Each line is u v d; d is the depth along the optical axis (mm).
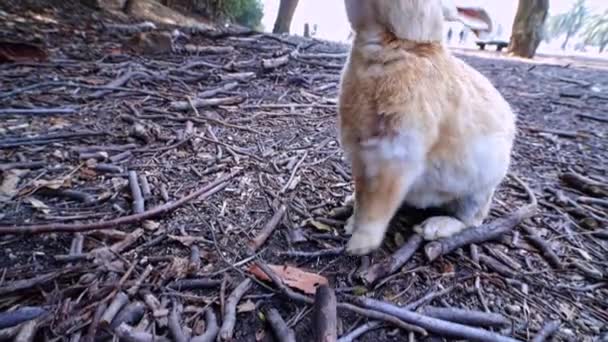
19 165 467
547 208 492
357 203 377
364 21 339
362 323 304
